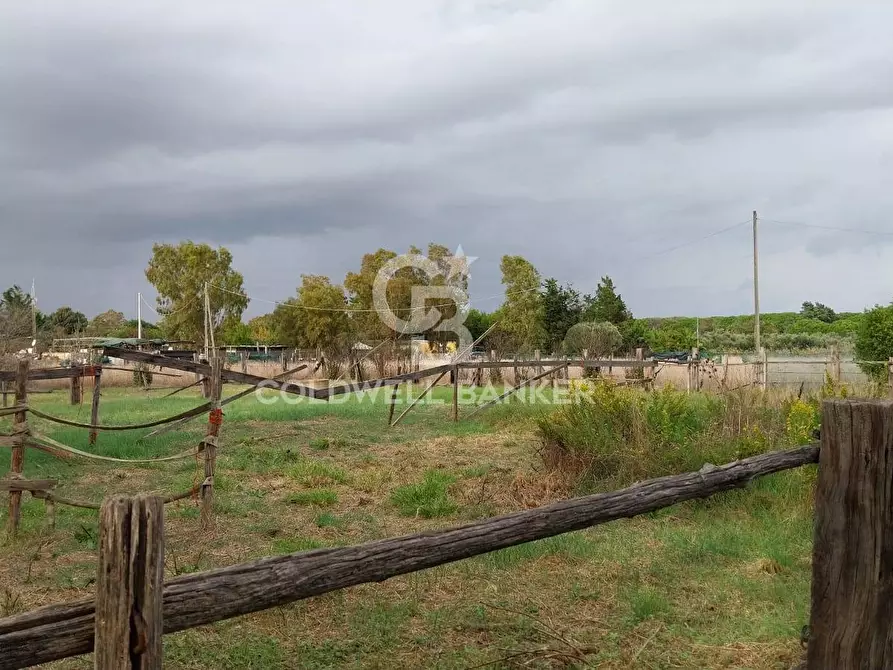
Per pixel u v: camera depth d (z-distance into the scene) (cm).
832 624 341
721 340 4291
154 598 216
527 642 445
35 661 210
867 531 331
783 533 666
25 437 705
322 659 424
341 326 4428
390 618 479
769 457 390
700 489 390
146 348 3122
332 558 276
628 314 4619
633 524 719
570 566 591
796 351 3412
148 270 4841
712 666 414
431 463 1098
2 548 654
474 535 319
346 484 957
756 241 3703
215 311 4747
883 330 2066
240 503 835
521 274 4322
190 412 743
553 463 943
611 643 443
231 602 247
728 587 540
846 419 336
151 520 216
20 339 2838
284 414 1756
